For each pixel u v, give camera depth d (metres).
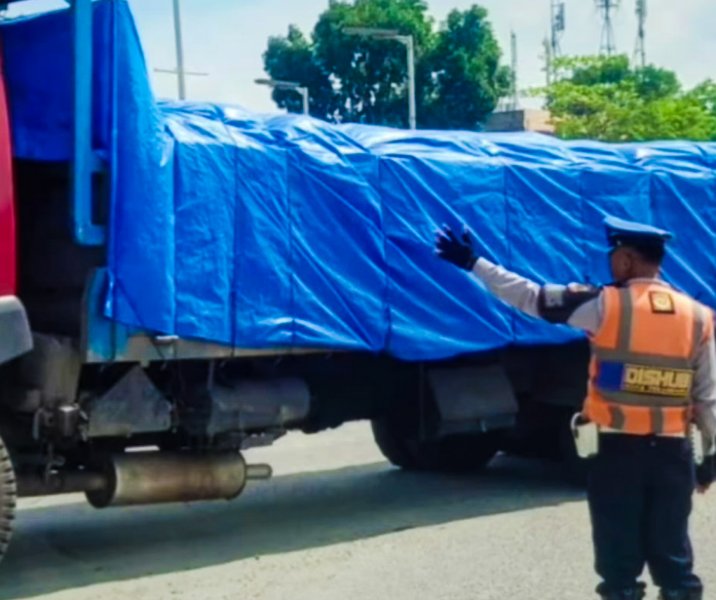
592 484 6.97
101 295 8.67
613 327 6.86
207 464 9.54
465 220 10.55
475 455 12.53
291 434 15.14
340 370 10.62
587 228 11.26
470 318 10.51
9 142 8.45
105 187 8.67
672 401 6.87
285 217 9.62
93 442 9.41
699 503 10.82
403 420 11.27
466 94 52.19
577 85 47.91
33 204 9.28
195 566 9.29
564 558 9.27
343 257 9.92
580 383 11.48
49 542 10.05
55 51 8.76
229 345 9.32
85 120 8.59
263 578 8.95
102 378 9.21
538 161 11.11
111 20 8.65
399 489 11.89
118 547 9.88
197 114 9.56
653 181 11.70
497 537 9.94
